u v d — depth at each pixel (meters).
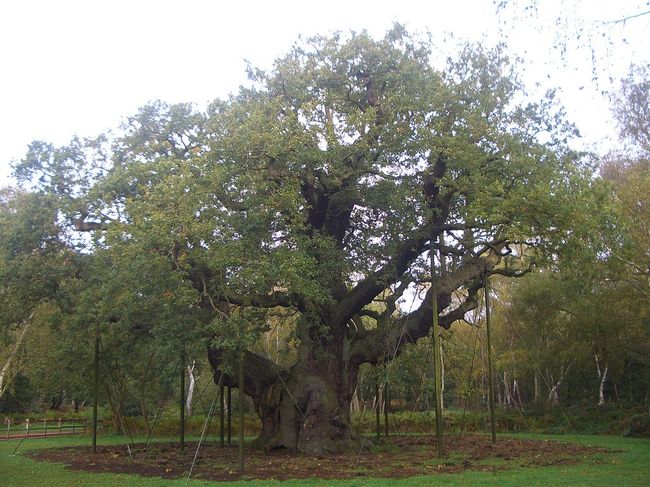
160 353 21.27
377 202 19.08
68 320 21.77
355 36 19.66
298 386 20.88
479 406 44.97
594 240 16.80
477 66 19.44
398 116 18.69
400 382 29.80
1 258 20.03
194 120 21.34
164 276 15.85
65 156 20.86
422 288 22.62
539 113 19.50
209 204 16.56
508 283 40.34
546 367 39.22
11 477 16.11
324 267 18.31
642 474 14.59
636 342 32.56
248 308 17.56
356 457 18.88
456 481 13.62
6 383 38.88
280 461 18.03
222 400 24.47
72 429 40.41
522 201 16.59
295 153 17.64
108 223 19.30
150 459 20.06
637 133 28.20
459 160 17.50
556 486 12.71
